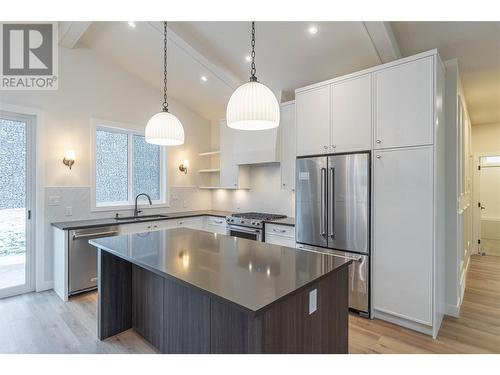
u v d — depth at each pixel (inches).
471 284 153.3
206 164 221.8
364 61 130.8
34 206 139.4
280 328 55.6
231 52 143.0
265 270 67.3
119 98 169.9
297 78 151.9
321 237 126.0
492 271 175.5
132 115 175.9
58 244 136.6
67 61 148.8
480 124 232.4
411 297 103.7
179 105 204.4
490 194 241.9
